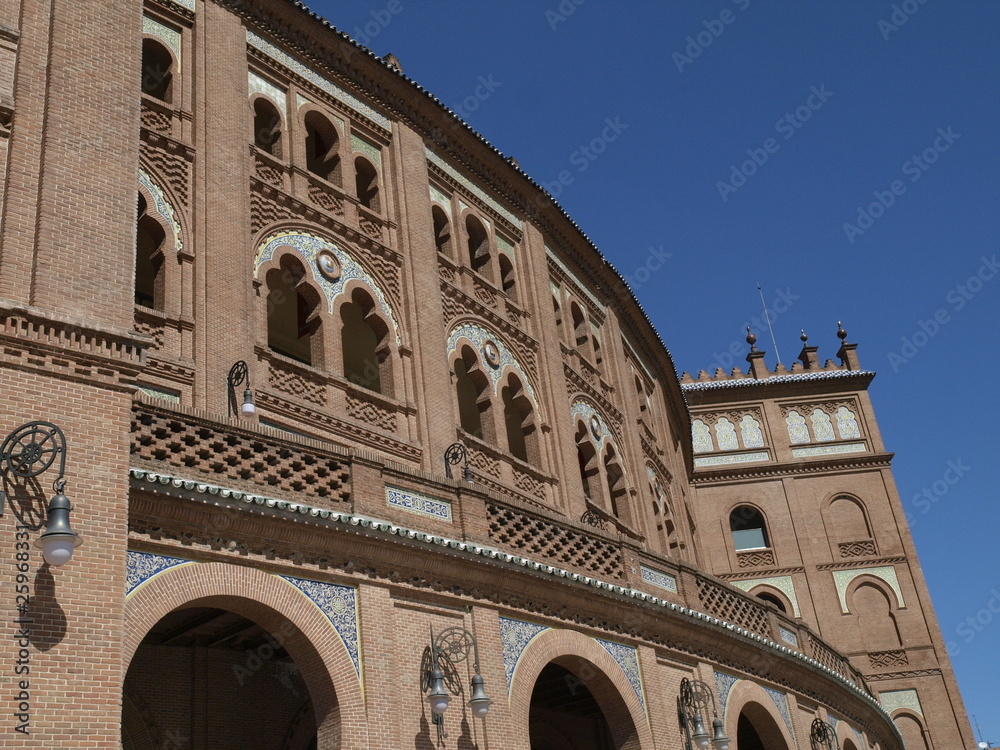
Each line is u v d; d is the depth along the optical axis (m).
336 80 24.62
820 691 25.38
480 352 25.42
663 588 20.72
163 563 12.43
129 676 15.42
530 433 26.48
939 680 41.78
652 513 31.23
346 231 22.84
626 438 31.64
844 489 45.44
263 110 22.62
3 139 12.96
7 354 11.59
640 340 36.47
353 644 13.98
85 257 12.76
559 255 31.16
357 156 24.50
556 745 22.61
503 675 15.84
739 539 45.31
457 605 15.81
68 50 13.84
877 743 31.59
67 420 11.69
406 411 22.22
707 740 18.98
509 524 17.62
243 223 20.22
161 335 18.02
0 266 12.15
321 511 13.82
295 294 23.31
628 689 18.14
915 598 43.25
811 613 43.06
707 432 46.56
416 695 14.51
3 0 13.82
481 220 27.80
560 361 28.41
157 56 20.81
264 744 16.55
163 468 12.96
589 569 18.91
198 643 16.23
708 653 20.92
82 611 10.94
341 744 13.21
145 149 19.22
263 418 18.89
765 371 48.34
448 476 21.95
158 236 18.89
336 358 21.27
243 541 13.27
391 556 14.84
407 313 23.45
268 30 23.05
